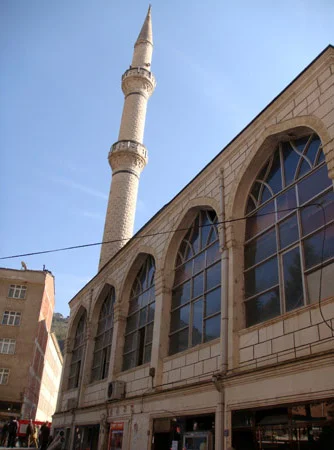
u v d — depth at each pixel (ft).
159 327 62.80
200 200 59.31
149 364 64.75
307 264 39.99
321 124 40.45
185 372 54.39
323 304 36.17
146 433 57.67
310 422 33.24
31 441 109.19
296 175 44.78
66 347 108.58
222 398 43.52
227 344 45.85
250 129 51.13
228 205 52.19
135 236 79.51
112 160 120.16
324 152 39.22
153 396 58.23
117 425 67.36
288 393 35.65
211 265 56.24
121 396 70.23
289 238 43.37
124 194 114.32
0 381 129.49
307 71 43.50
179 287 63.87
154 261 74.23
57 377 254.06
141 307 75.36
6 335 136.15
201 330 54.70
